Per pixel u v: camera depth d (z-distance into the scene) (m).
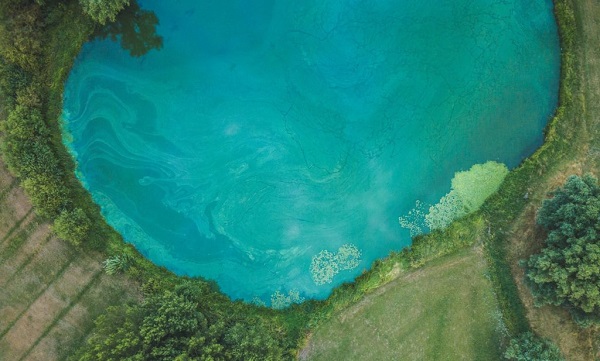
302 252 27.88
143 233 28.03
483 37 27.84
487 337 26.73
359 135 27.88
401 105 27.89
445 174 27.64
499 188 27.12
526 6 27.75
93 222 27.48
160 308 23.91
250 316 26.97
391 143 27.86
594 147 26.61
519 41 27.73
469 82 27.83
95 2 25.39
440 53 27.94
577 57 26.98
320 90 28.08
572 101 26.81
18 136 26.28
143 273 27.20
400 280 27.41
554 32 27.55
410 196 27.73
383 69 28.05
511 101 27.62
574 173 26.56
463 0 28.00
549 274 23.08
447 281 27.19
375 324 27.27
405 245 27.56
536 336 25.94
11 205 27.41
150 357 22.84
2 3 26.05
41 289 27.44
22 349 27.17
